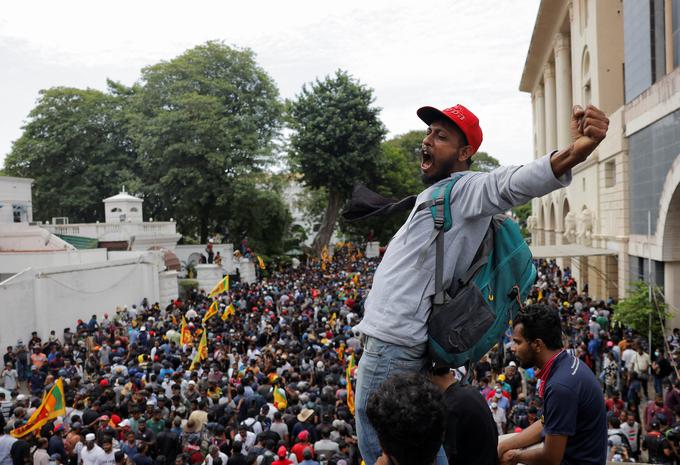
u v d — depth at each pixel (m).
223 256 45.09
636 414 14.31
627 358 15.48
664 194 19.36
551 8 38.84
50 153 50.03
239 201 47.66
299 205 65.38
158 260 33.50
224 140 45.91
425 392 2.19
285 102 52.59
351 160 49.69
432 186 2.79
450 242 2.64
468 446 2.85
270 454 9.66
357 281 33.03
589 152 2.18
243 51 51.16
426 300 2.63
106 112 51.81
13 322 22.73
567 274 38.22
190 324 21.88
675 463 10.05
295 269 48.19
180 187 47.12
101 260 31.97
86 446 10.22
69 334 23.48
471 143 2.76
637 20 22.58
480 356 2.70
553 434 3.38
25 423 11.85
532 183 2.30
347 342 18.50
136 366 17.05
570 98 39.62
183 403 12.76
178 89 47.78
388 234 61.38
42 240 33.91
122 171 49.94
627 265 24.66
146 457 10.01
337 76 50.75
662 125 19.67
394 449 2.17
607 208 27.91
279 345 17.44
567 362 3.52
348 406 11.98
